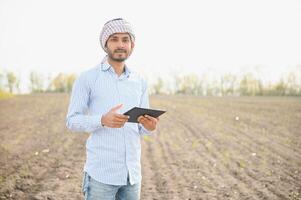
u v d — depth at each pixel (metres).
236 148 12.34
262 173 8.70
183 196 6.89
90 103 3.33
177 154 11.29
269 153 11.31
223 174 8.64
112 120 2.99
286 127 17.80
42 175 8.26
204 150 12.03
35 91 89.75
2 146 12.01
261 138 14.58
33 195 6.71
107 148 3.20
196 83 87.75
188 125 19.80
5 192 6.80
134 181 3.31
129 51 3.29
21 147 12.02
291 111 26.75
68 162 9.84
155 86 89.38
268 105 34.12
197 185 7.65
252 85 76.62
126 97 3.29
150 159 10.48
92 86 3.25
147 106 3.58
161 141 14.16
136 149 3.34
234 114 25.72
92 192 3.25
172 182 7.88
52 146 12.52
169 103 41.16
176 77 89.00
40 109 30.83
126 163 3.25
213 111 28.94
